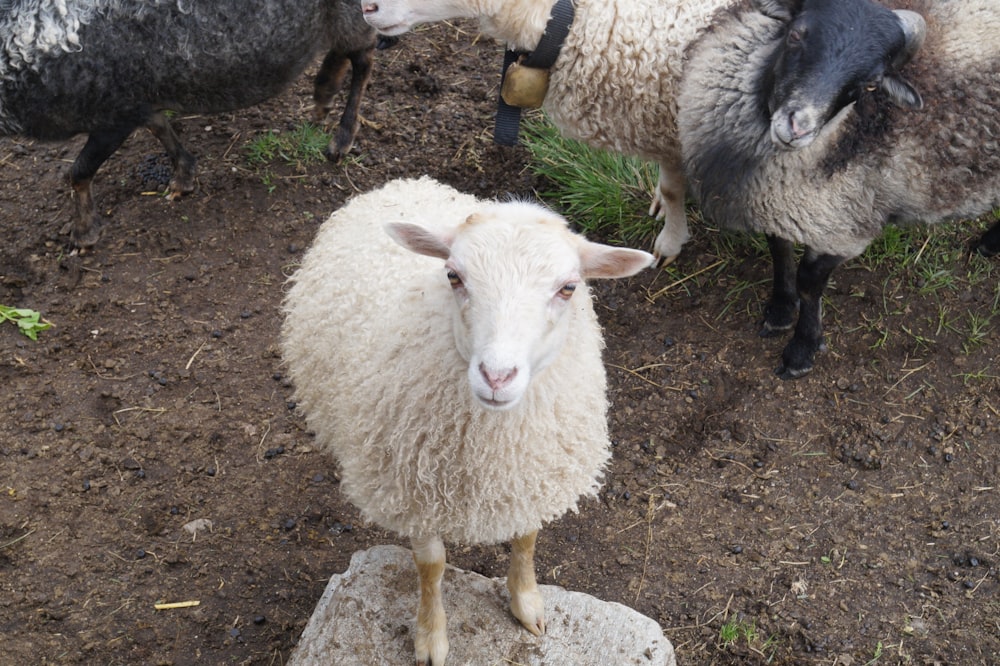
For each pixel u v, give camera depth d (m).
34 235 2.19
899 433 1.84
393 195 1.57
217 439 1.85
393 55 2.55
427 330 1.25
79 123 1.99
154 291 2.08
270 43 1.99
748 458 1.83
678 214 2.03
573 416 1.29
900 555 1.69
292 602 1.64
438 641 1.44
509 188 2.27
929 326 1.97
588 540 1.74
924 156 1.67
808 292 1.85
